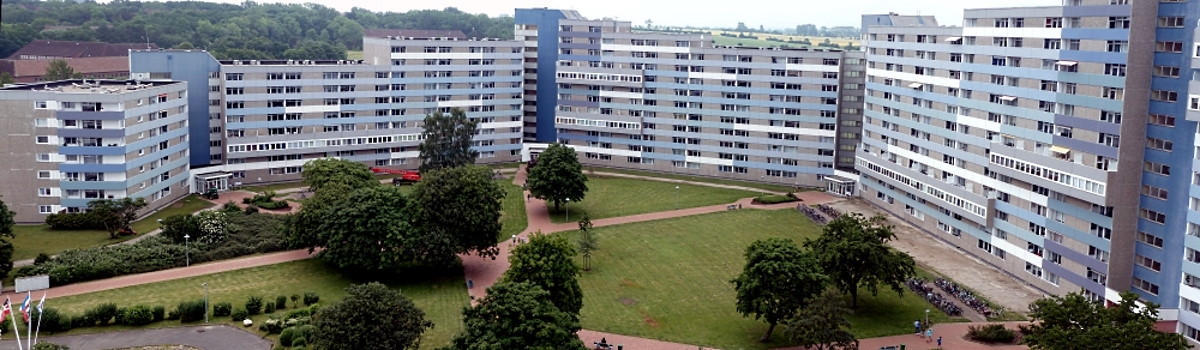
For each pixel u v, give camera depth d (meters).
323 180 181.25
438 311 129.12
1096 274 132.25
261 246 157.38
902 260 127.62
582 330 122.19
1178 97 120.25
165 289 135.38
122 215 169.62
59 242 160.25
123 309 120.44
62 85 191.38
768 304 113.62
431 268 151.00
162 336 115.81
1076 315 101.12
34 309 114.56
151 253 148.00
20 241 160.38
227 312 124.06
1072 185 134.75
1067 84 139.50
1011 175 151.00
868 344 118.31
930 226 182.00
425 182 149.75
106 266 140.62
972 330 121.62
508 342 94.00
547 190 194.38
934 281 147.75
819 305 105.38
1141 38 123.38
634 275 149.50
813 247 130.75
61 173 173.50
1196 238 117.12
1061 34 141.00
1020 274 150.38
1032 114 148.00
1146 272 126.50
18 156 172.38
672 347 116.50
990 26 159.75
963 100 168.25
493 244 152.88
